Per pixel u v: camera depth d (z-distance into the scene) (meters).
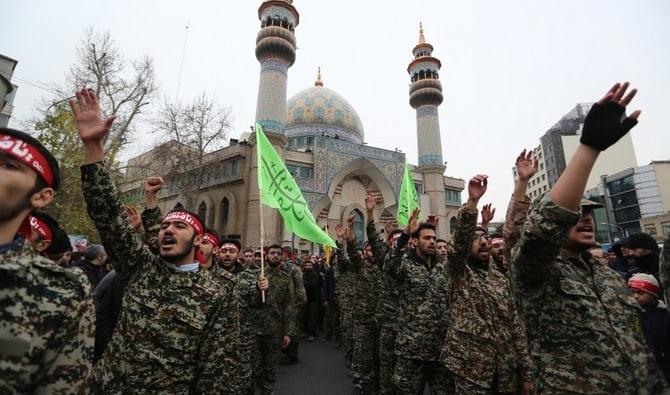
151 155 24.50
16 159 1.36
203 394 2.22
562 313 1.96
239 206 23.52
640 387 1.77
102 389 2.15
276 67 24.31
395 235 5.85
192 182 22.78
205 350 2.30
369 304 5.85
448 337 3.39
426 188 30.70
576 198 1.70
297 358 7.70
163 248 2.47
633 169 40.81
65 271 1.42
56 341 1.30
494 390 3.29
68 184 15.10
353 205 28.05
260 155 5.76
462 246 3.35
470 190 3.35
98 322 3.04
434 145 31.23
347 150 27.75
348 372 6.73
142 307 2.31
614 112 1.66
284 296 5.40
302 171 25.97
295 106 33.56
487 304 3.44
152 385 2.14
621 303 2.00
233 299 2.55
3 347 1.17
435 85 31.95
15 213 1.35
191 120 22.03
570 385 1.84
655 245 4.07
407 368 3.90
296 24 26.31
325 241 6.45
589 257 2.22
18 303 1.23
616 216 42.59
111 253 2.42
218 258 5.28
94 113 2.33
